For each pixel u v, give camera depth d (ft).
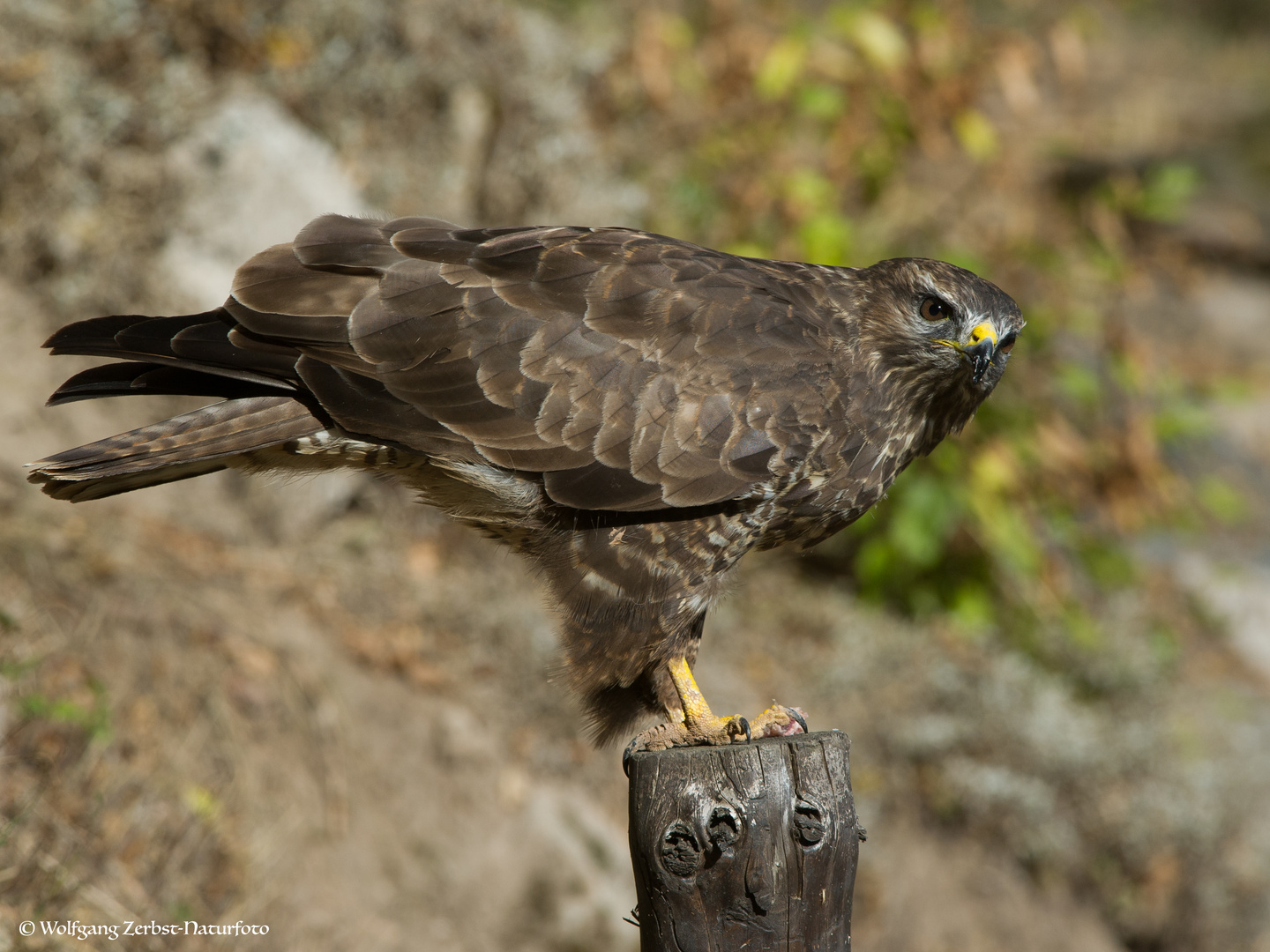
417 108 42.42
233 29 39.91
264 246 37.14
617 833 33.30
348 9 41.45
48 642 28.30
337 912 28.19
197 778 28.17
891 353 22.29
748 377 20.75
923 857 36.81
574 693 21.94
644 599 20.95
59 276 36.22
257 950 26.37
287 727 30.32
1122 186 51.39
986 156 47.50
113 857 25.75
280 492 35.86
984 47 48.14
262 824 28.37
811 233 42.34
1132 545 50.31
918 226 47.09
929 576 43.39
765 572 42.83
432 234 21.06
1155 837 38.47
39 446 33.09
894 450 22.68
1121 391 48.24
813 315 22.02
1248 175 86.94
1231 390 53.88
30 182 36.42
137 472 20.47
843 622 41.11
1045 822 37.99
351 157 41.29
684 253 21.66
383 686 32.76
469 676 34.30
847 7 47.47
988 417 42.78
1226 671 47.62
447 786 31.65
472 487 21.01
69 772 26.25
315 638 33.01
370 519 38.01
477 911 30.27
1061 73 49.32
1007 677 40.47
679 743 21.17
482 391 20.08
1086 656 43.32
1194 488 54.54
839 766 17.52
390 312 20.12
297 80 40.68
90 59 38.37
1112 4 106.32
